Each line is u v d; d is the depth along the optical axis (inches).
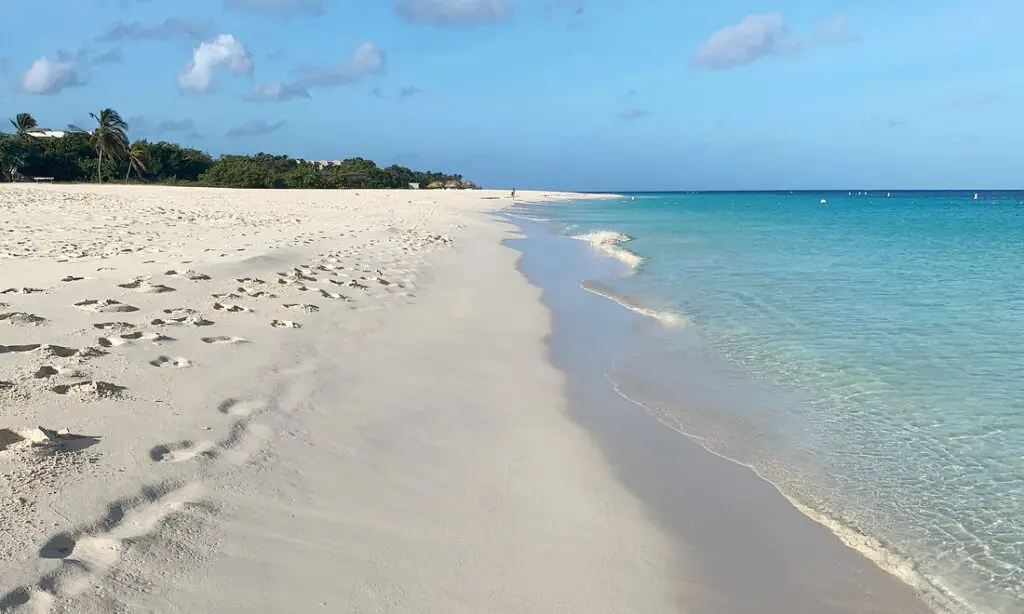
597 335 418.6
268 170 3253.0
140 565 130.1
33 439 165.0
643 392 311.3
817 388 316.2
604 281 638.5
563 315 476.4
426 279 565.0
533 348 378.0
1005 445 248.7
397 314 416.2
